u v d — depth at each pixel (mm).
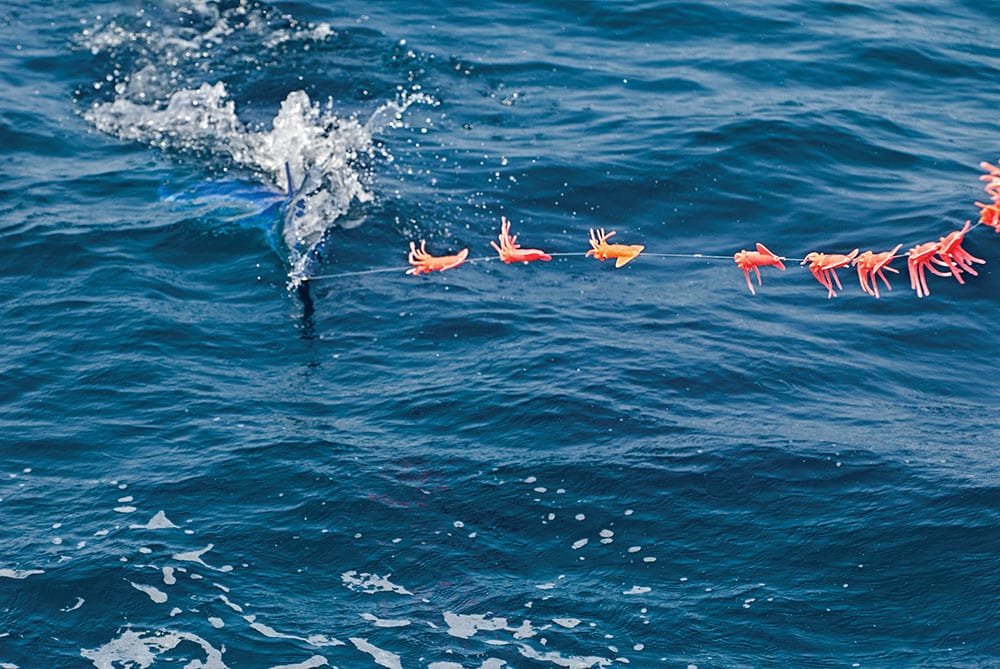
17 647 13352
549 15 31203
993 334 19516
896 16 31891
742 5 31938
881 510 15336
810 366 18484
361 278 20672
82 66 27891
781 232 22578
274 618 13766
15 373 18016
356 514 15273
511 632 13570
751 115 26375
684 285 20797
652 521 15188
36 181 23375
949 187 23875
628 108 26875
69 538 14852
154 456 16359
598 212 23109
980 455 16438
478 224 22516
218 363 18422
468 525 15133
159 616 13773
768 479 15883
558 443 16562
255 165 24359
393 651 13320
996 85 28562
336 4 31000
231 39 29141
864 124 26375
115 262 20859
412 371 18250
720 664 13164
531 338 19031
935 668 13070
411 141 25266
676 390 17766
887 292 20484
